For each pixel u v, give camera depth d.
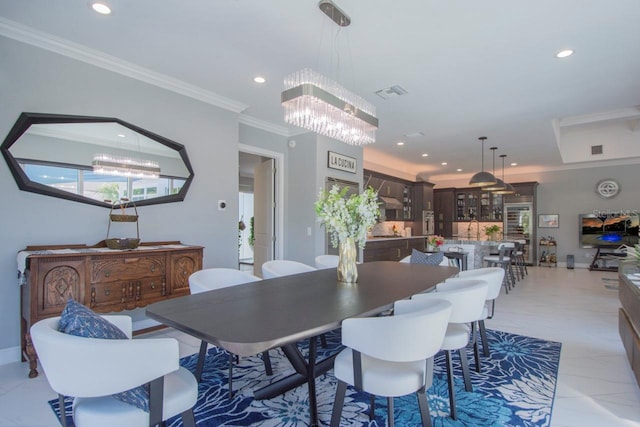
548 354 3.01
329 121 2.79
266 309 1.77
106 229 3.24
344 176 5.84
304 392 2.33
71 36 2.82
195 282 2.35
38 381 2.43
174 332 3.52
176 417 1.98
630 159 8.22
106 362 1.18
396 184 8.85
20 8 2.44
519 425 1.95
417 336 1.46
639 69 3.38
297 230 5.46
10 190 2.72
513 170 9.66
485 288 2.17
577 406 2.15
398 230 9.18
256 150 5.12
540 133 5.64
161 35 2.80
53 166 2.92
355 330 1.51
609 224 8.52
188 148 3.85
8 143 2.69
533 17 2.54
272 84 3.77
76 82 3.03
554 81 3.66
